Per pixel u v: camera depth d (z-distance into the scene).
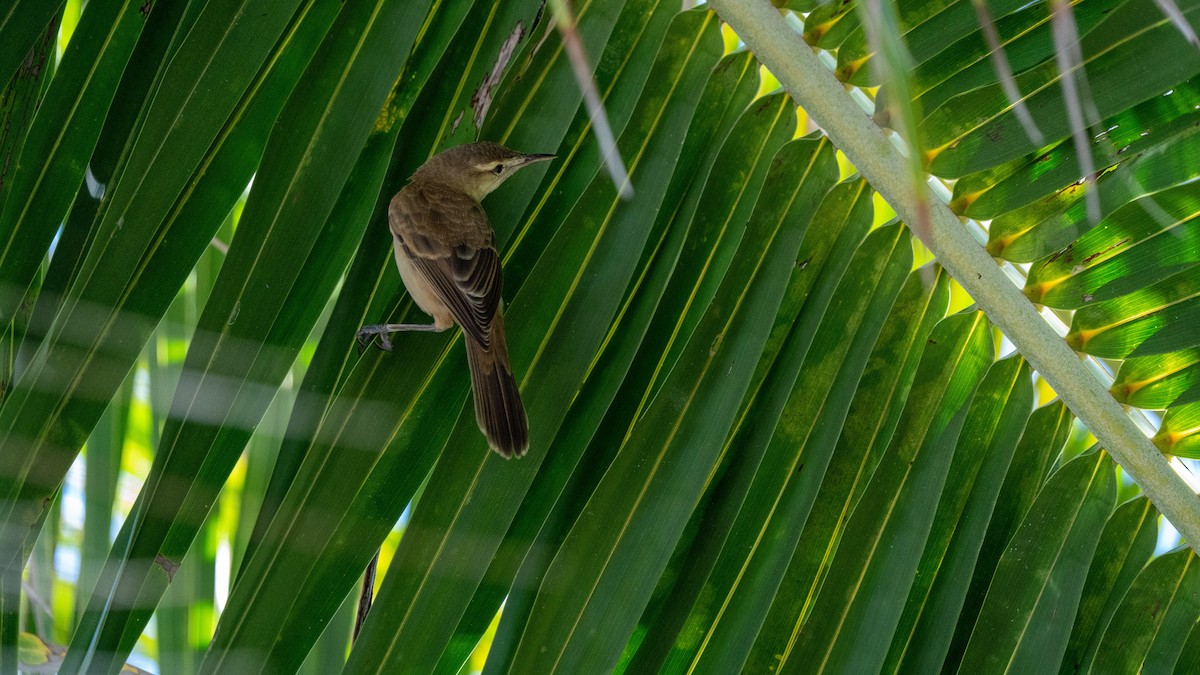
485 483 6.02
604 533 5.87
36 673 7.64
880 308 6.67
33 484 5.34
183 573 7.65
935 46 6.30
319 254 6.13
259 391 5.72
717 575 6.13
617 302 6.42
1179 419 6.48
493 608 5.85
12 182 5.77
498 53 6.77
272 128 5.97
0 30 5.46
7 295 5.70
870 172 6.56
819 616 6.11
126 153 5.94
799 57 6.55
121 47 5.99
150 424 9.36
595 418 6.30
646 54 6.77
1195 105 6.31
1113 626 6.52
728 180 6.72
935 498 6.33
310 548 5.62
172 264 5.68
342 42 6.08
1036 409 6.90
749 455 6.37
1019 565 6.44
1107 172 6.43
